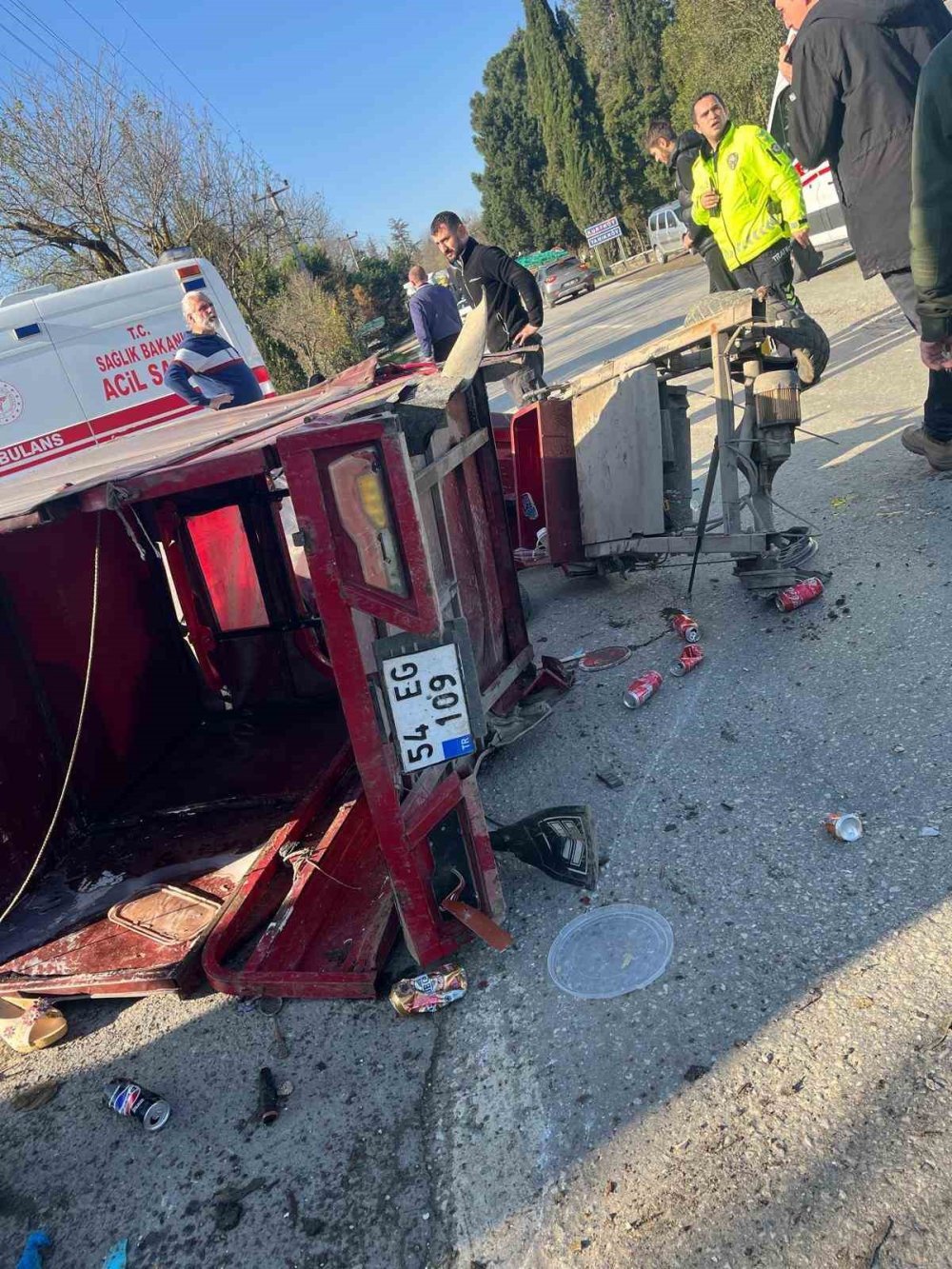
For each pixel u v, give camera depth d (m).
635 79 41.56
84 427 8.23
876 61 4.36
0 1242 2.36
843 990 2.32
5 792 3.74
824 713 3.52
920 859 2.67
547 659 4.48
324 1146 2.36
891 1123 1.96
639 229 44.75
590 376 4.88
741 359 4.38
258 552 4.80
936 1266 1.68
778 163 5.80
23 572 3.99
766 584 4.47
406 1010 2.69
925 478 5.21
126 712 4.58
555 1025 2.50
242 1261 2.12
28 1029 3.06
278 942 3.02
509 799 3.66
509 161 51.81
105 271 21.48
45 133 19.41
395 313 51.66
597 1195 2.02
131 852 3.92
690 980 2.51
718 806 3.20
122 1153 2.52
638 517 4.77
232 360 6.68
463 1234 2.04
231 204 23.73
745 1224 1.86
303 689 5.03
